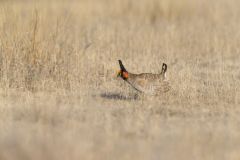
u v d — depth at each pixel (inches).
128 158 1025.5
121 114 1384.1
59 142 1070.4
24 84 1681.8
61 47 1887.3
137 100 1536.7
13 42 1796.3
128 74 1472.7
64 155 999.0
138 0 3267.7
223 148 1106.7
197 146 1095.6
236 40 2380.7
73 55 1883.6
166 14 3051.2
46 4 3034.0
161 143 1126.4
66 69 1788.9
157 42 2348.7
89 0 3560.5
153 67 1918.1
